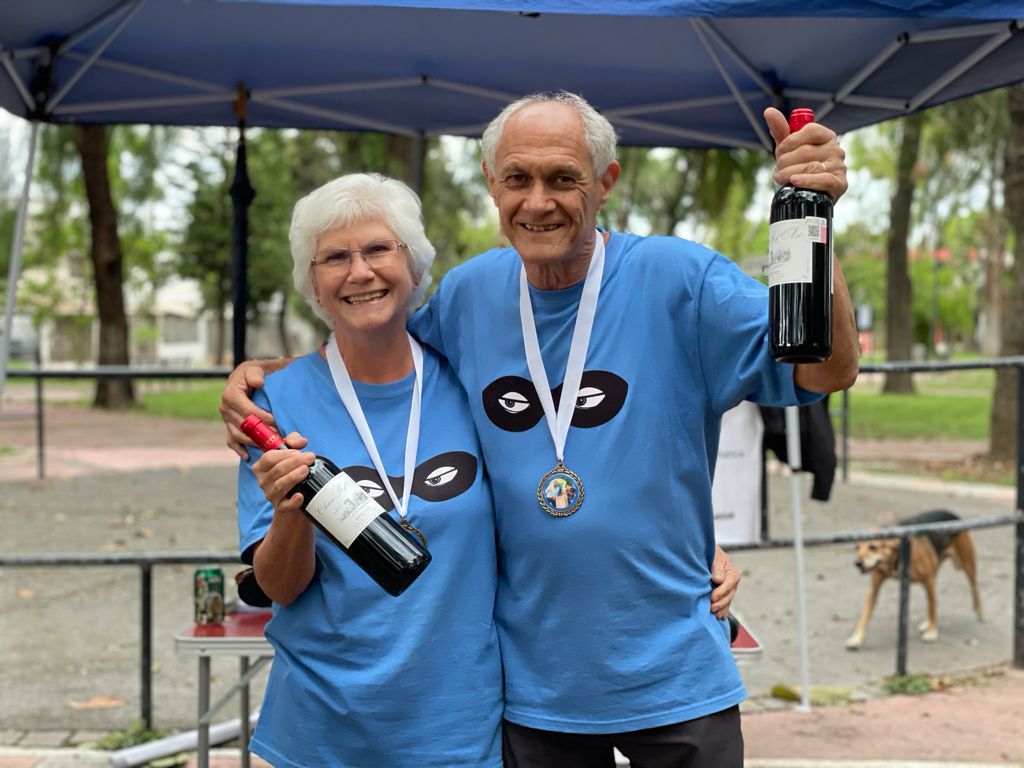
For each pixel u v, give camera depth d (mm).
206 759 2982
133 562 4105
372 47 3807
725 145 4535
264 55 3863
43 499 9859
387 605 1979
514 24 3600
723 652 2068
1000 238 34156
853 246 51719
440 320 2262
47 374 4066
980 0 2223
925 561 5484
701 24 3510
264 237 29047
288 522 1909
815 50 3623
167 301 57781
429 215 27953
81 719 4336
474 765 1993
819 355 1700
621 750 2062
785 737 4105
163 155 24094
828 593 6637
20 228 3723
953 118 17016
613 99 4277
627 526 1978
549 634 2010
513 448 2047
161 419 19719
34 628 5746
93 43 3684
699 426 2049
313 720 2000
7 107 3656
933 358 47438
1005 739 4070
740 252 21766
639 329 2023
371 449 2053
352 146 19250
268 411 2113
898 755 3906
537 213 1914
